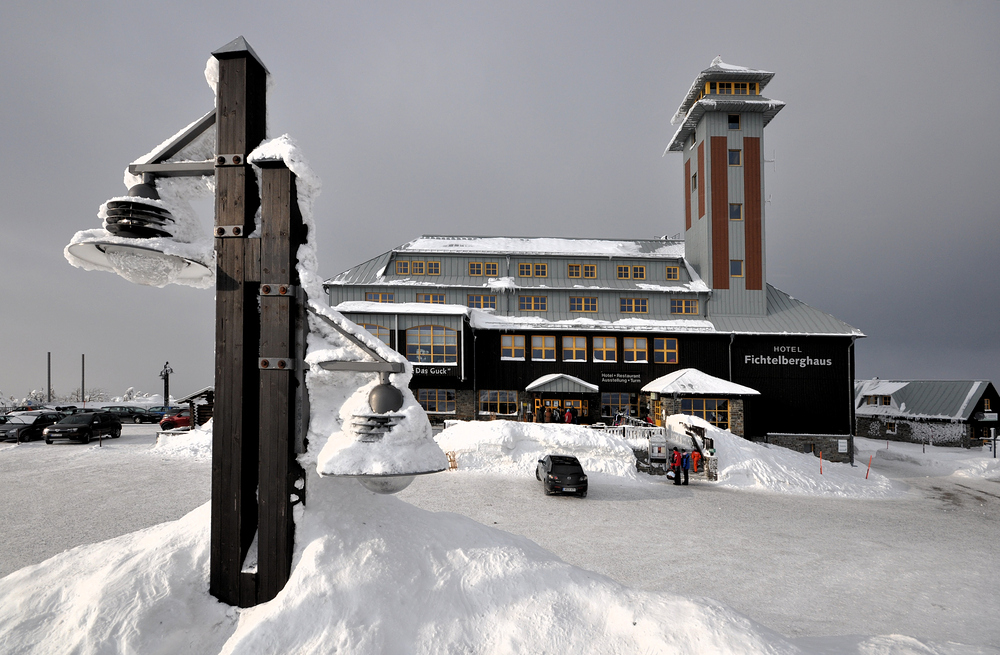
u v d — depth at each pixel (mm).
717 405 31781
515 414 34562
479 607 4570
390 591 4434
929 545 15242
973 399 44750
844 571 12383
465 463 24516
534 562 5141
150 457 24438
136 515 14398
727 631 4332
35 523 13484
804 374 34562
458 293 36281
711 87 38281
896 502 23156
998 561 13688
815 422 34094
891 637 5434
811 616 9656
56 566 4996
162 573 4621
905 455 37281
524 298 36719
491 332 35000
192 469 21734
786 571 12227
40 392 86438
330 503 5156
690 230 40281
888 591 11125
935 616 9820
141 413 45625
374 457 4484
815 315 36188
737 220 37312
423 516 5668
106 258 5578
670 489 22734
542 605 4609
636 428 28141
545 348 35094
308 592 4242
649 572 11828
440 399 33906
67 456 24453
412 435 4695
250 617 4328
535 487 21219
